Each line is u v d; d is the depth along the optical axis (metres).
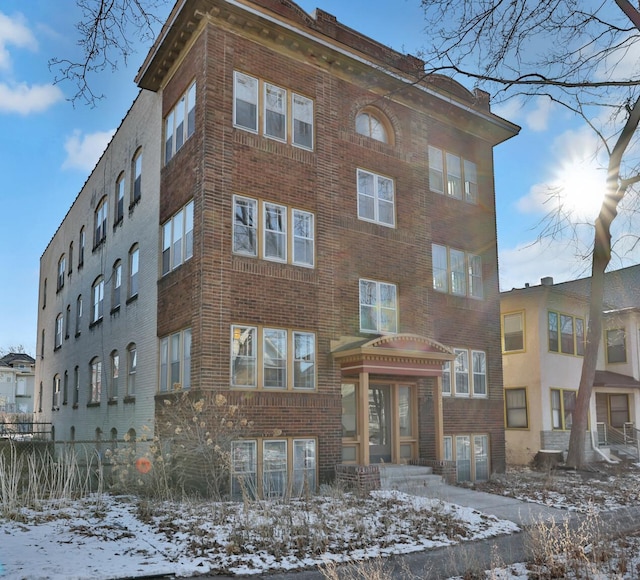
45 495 13.77
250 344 15.36
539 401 25.12
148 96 19.97
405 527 11.30
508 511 13.61
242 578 8.27
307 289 16.52
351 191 18.00
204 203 15.12
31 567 7.83
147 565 8.35
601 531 10.91
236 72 16.20
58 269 32.97
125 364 20.09
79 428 25.30
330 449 16.09
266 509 11.34
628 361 30.00
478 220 21.73
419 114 20.25
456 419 19.69
